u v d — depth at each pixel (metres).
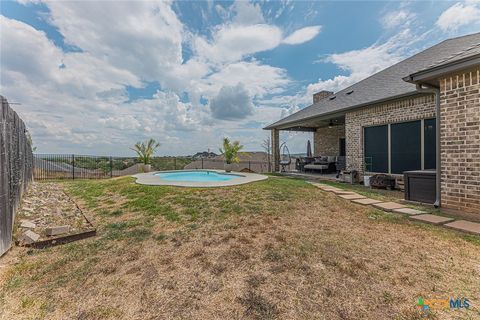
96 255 3.13
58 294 2.31
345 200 5.94
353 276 2.49
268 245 3.28
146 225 4.21
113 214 4.96
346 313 1.96
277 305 2.09
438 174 4.96
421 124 7.61
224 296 2.24
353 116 10.06
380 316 1.92
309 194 6.33
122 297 2.25
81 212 5.20
